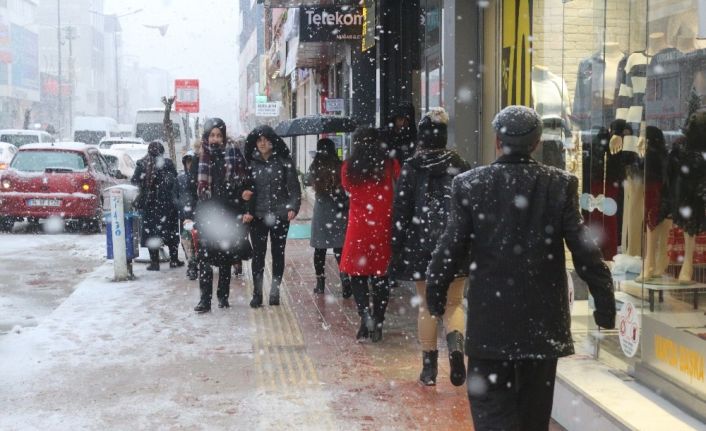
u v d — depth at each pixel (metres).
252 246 9.10
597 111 6.18
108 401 5.87
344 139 19.44
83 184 17.27
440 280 4.13
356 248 7.30
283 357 7.02
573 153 6.61
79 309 9.00
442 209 6.02
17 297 10.37
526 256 3.93
